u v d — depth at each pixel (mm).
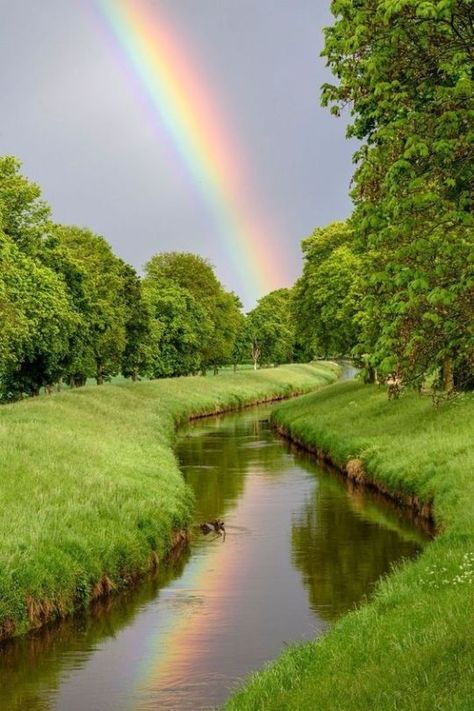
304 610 19141
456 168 11633
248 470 41562
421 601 14367
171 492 29609
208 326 106438
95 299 67062
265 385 108438
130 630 17969
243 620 18500
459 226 11828
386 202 11828
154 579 22094
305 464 43250
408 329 12164
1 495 23062
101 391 64188
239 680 14898
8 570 18062
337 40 12656
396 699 9281
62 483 25797
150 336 90750
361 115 13312
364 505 31328
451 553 17703
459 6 11328
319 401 65375
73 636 17609
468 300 11734
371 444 39031
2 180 49031
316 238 70188
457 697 8664
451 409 39312
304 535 26734
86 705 13984
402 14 11438
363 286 13055
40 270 46906
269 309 164750
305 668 12883
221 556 24438
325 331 64688
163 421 59156
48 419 40000
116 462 32000
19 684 14969
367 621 14367
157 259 115188
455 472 28016
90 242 74250
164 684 14844
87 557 20469
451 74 11766
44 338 50062
